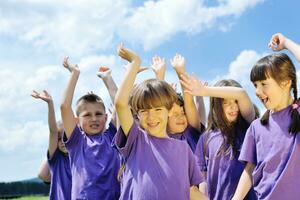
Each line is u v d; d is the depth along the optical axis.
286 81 1.75
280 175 1.68
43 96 2.50
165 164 1.60
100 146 2.27
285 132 1.71
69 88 2.28
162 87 1.66
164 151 1.63
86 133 2.37
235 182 2.02
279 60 1.75
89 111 2.37
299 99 1.77
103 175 2.20
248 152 1.83
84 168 2.22
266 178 1.72
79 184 2.21
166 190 1.56
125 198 1.61
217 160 2.08
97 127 2.37
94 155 2.25
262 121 1.79
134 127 1.64
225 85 2.14
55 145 2.51
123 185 1.63
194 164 1.73
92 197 2.17
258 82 1.77
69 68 2.33
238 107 2.08
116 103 1.61
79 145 2.30
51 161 2.54
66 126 2.28
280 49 1.88
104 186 2.19
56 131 2.51
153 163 1.60
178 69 2.31
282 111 1.75
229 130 2.07
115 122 2.34
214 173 2.09
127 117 1.63
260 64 1.76
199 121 2.38
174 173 1.60
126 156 1.66
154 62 2.42
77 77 2.31
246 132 1.90
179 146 1.68
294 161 1.67
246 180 1.85
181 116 2.34
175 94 1.71
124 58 1.68
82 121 2.37
